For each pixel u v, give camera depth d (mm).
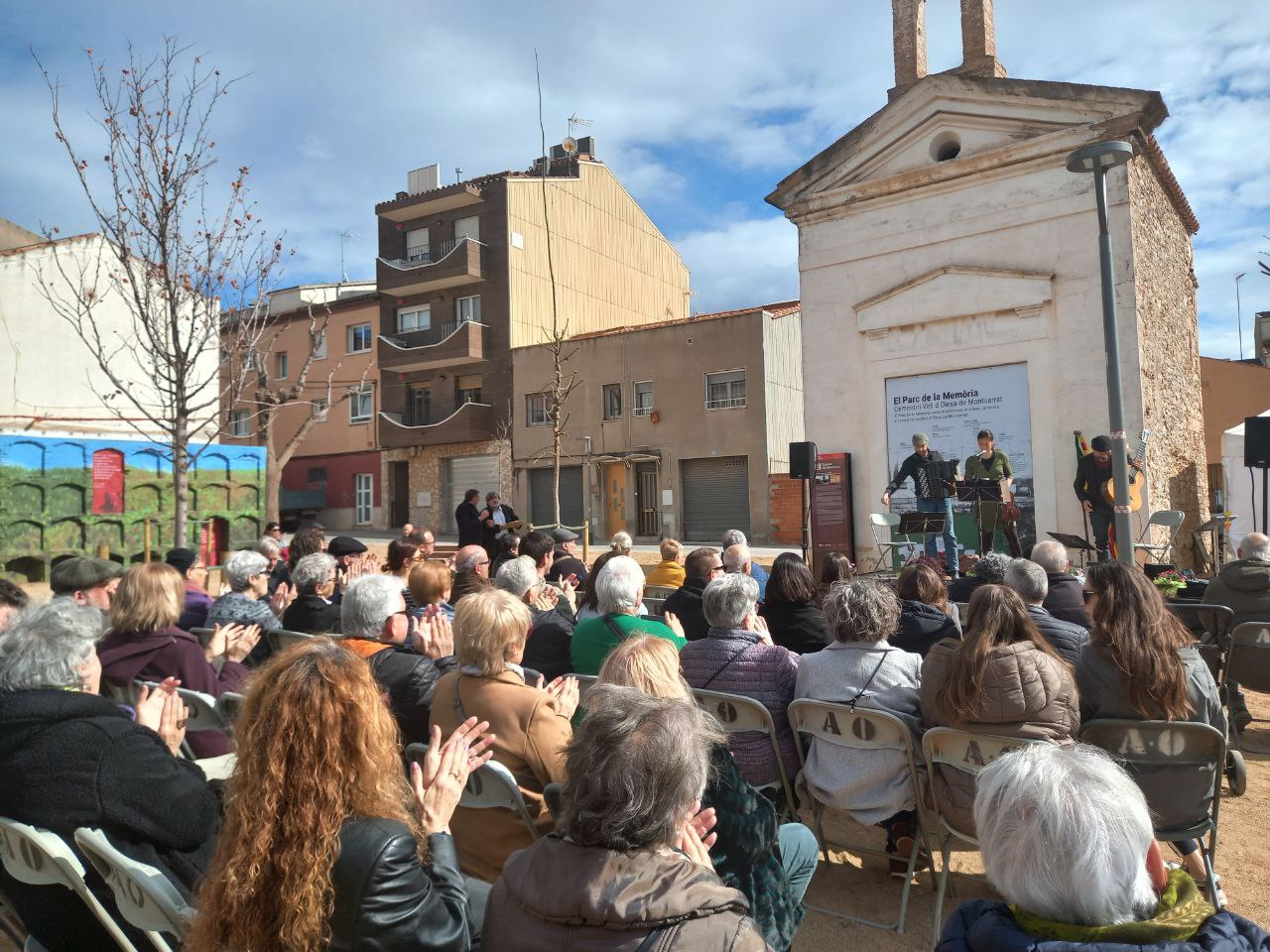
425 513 30312
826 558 6246
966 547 11867
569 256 30516
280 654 2014
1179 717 3303
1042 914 1565
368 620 3842
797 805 4047
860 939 3432
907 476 11703
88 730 2262
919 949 3354
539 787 2844
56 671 2371
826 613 3840
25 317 16578
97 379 17266
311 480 33188
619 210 32875
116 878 2199
